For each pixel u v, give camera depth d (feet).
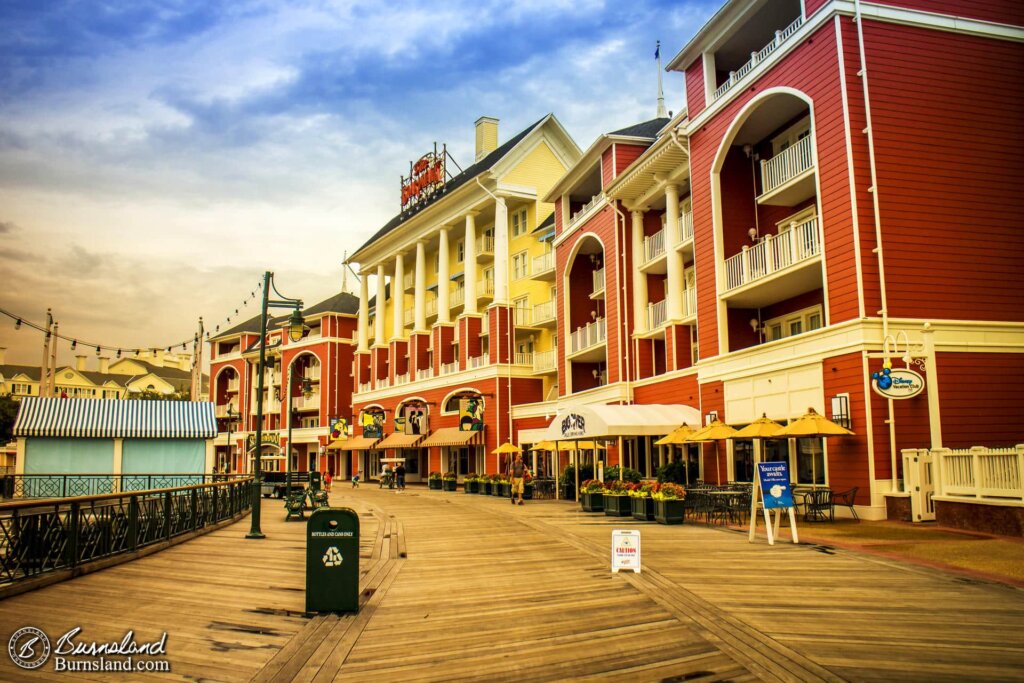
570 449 104.53
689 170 88.07
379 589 33.32
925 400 56.29
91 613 27.55
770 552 41.22
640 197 99.30
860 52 59.47
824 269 60.90
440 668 21.48
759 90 69.51
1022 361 59.31
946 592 29.53
